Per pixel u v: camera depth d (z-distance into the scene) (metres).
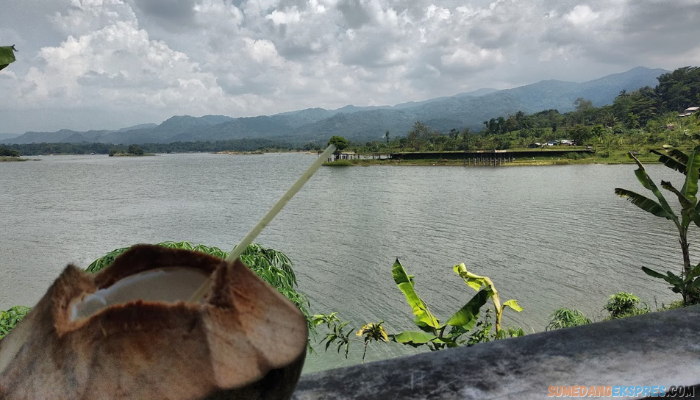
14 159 177.62
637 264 17.12
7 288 15.01
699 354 1.37
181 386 0.53
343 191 44.53
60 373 0.54
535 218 27.19
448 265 17.75
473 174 60.34
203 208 34.34
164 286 0.68
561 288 14.82
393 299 14.18
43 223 28.23
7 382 0.56
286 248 20.98
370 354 9.97
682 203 6.32
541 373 1.30
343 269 17.44
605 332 1.53
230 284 0.61
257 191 46.56
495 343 1.49
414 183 50.69
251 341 0.59
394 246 21.03
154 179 65.81
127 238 23.47
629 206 30.06
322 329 11.41
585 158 74.44
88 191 49.47
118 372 0.53
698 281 6.50
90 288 0.64
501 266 17.50
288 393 0.61
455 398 1.19
